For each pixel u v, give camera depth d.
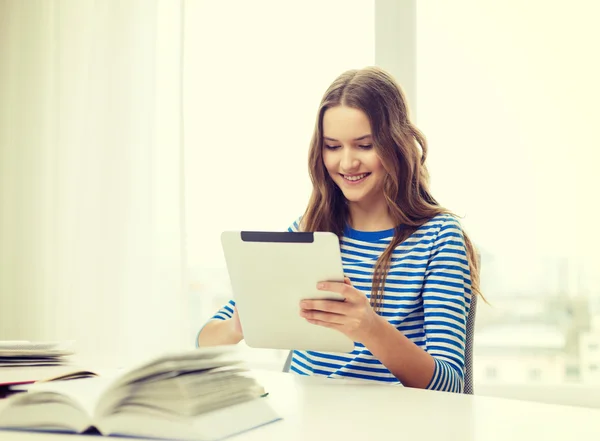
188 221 2.49
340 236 1.57
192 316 2.46
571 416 0.83
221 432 0.69
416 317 1.40
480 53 2.24
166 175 2.39
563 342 2.14
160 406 0.67
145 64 2.44
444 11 2.29
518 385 2.15
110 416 0.68
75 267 2.46
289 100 2.43
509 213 2.19
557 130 2.16
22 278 2.55
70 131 2.53
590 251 2.12
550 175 2.16
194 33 2.55
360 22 2.38
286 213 2.41
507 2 2.22
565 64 2.16
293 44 2.44
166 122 2.40
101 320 2.41
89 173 2.46
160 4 2.44
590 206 2.12
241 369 0.78
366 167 1.45
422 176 1.54
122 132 2.44
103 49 2.48
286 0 2.45
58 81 2.55
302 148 2.40
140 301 2.38
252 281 1.12
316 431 0.73
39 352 1.12
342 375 1.35
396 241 1.43
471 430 0.74
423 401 0.94
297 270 1.07
